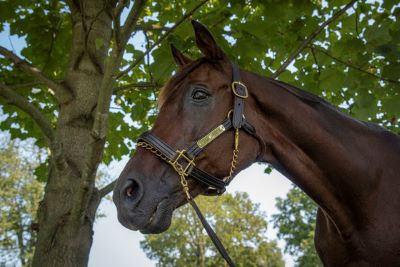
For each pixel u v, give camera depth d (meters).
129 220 2.14
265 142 2.48
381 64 5.00
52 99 5.84
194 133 2.32
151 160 2.28
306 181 2.50
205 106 2.38
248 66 4.69
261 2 4.28
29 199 21.89
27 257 21.80
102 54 4.34
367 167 2.51
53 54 5.23
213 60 2.53
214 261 32.59
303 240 33.34
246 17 4.84
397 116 4.59
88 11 4.45
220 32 4.43
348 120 2.67
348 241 2.52
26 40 5.23
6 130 5.95
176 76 2.51
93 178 3.25
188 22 4.32
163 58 4.19
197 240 32.19
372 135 2.69
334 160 2.47
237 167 2.37
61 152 3.44
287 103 2.53
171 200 2.27
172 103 2.40
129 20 2.87
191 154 2.28
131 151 6.09
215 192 2.43
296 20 4.77
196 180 2.33
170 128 2.33
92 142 3.04
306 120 2.51
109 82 2.88
